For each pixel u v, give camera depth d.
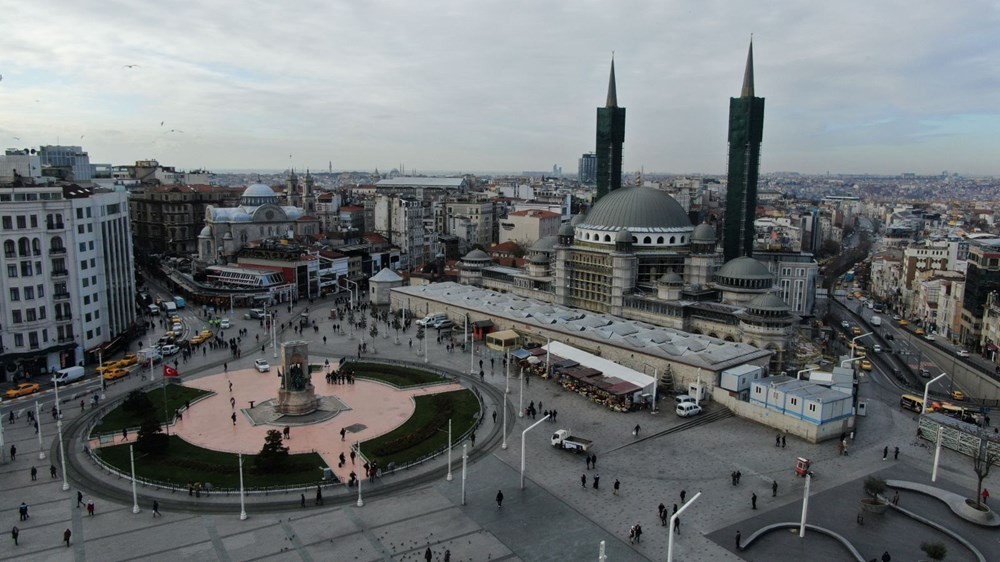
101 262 149.88
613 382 119.25
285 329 176.00
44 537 71.62
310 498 81.44
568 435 98.19
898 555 69.69
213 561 67.56
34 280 134.38
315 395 118.81
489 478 87.75
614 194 185.75
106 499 80.69
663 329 145.75
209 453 93.50
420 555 69.25
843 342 186.75
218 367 139.38
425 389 124.31
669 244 177.00
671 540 61.66
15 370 132.25
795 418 103.94
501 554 69.69
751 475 89.38
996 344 163.88
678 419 110.44
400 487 84.88
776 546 71.69
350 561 67.94
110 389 124.12
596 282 175.62
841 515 78.50
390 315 196.50
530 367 136.62
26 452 94.50
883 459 95.31
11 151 154.38
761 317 137.75
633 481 87.31
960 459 95.88
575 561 68.44
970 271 184.50
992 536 73.94
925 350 182.50
